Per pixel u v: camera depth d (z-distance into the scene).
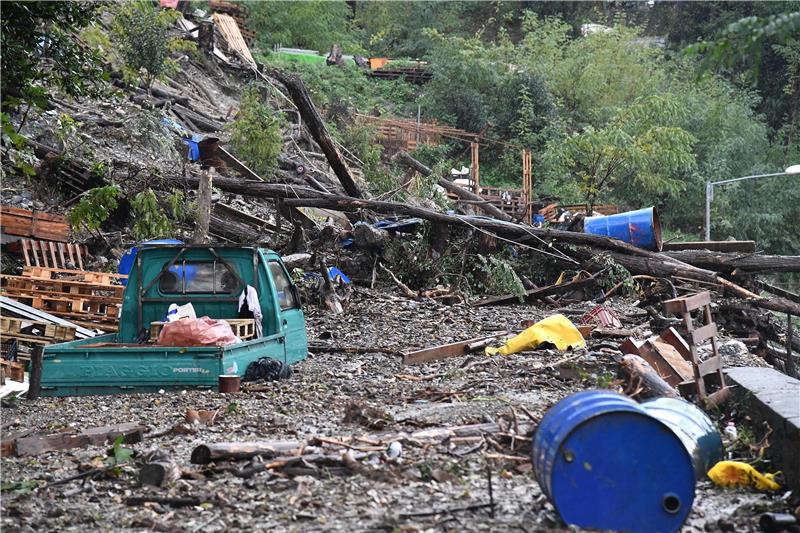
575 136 56.12
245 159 38.72
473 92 71.62
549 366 15.42
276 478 9.00
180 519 7.94
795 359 22.59
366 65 79.69
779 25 8.56
